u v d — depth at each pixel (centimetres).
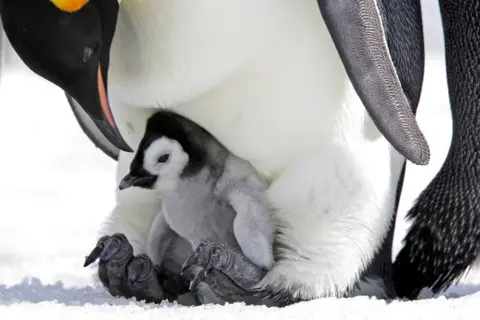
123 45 915
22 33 848
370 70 908
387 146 973
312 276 962
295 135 941
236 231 957
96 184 2331
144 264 961
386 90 916
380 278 1021
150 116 971
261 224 959
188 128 962
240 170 972
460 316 853
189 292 1003
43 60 854
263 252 955
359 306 888
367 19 907
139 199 1041
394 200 995
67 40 850
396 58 996
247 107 935
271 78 920
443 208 1103
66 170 2514
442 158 2434
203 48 898
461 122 1097
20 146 2836
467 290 1163
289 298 967
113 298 966
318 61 918
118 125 1003
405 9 1020
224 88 929
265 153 957
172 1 888
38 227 1822
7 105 3434
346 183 951
